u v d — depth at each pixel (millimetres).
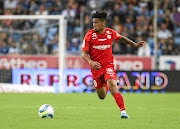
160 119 25469
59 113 29094
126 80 60656
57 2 82750
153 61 65375
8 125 21547
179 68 66125
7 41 67312
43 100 44594
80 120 24062
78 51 72125
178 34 78812
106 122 23000
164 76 60531
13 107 34531
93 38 25531
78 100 44719
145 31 77062
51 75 59594
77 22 78125
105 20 25203
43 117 25312
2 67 65125
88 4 82125
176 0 82625
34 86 59625
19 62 65000
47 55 64812
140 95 54594
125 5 80812
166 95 54844
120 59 65438
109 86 24859
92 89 59938
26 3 83375
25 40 66812
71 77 60094
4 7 84062
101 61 25594
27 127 20719
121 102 24750
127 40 26812
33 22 71562
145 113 30062
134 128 20500
